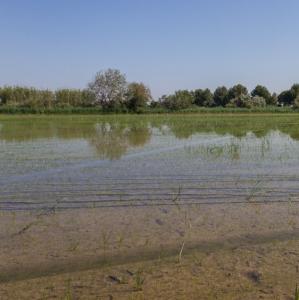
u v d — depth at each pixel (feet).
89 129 120.37
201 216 30.48
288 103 386.52
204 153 64.34
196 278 20.85
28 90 251.80
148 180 43.09
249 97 313.32
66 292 19.51
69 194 37.17
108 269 21.90
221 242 25.57
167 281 20.54
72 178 44.34
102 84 257.34
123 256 23.53
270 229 27.76
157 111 255.50
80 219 29.81
